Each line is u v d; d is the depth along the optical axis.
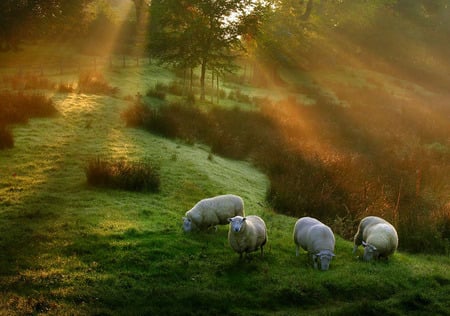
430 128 26.17
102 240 8.24
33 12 35.03
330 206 12.05
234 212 9.54
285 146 18.11
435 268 8.59
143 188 11.61
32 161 12.58
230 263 7.88
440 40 60.66
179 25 28.48
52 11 35.81
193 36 27.64
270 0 43.84
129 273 7.16
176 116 19.69
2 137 13.26
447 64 60.59
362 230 9.32
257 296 6.87
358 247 9.62
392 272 8.02
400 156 19.64
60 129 15.88
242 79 39.59
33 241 8.02
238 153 17.23
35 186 10.88
